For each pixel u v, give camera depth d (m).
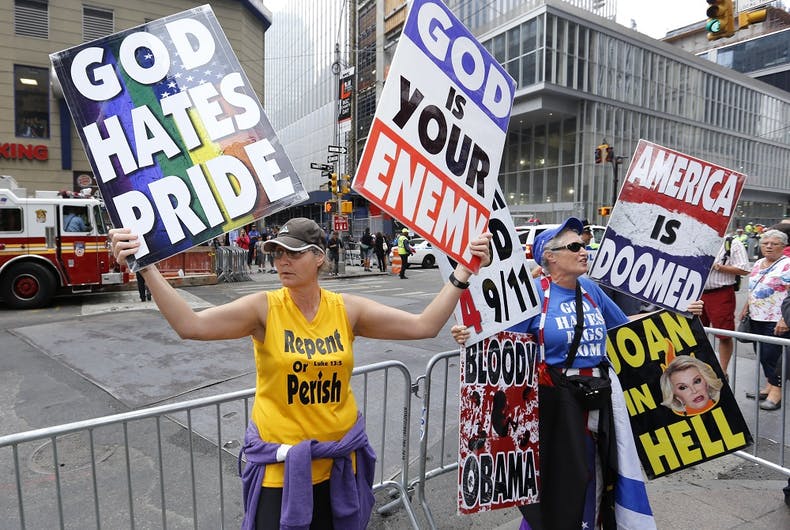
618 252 2.73
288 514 1.51
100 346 6.84
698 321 2.80
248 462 1.65
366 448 1.77
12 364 5.98
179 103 1.59
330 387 1.63
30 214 9.98
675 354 2.74
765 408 4.38
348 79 22.30
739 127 46.03
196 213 1.57
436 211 1.83
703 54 71.88
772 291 4.27
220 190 1.60
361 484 1.74
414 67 1.76
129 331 7.80
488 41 34.50
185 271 14.40
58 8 18.97
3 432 4.09
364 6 46.28
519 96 32.12
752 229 26.17
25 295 9.95
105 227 10.77
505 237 2.18
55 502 3.03
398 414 4.39
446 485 3.26
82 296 11.96
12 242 9.84
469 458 2.13
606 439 2.11
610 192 33.72
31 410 4.55
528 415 2.28
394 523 2.79
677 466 2.72
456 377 5.45
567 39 31.56
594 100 33.00
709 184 2.81
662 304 2.78
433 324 1.81
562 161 34.56
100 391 5.06
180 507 2.99
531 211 36.28
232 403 4.69
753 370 5.60
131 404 4.72
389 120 1.70
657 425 2.72
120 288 12.82
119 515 2.90
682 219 2.78
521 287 2.21
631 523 2.06
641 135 36.34
